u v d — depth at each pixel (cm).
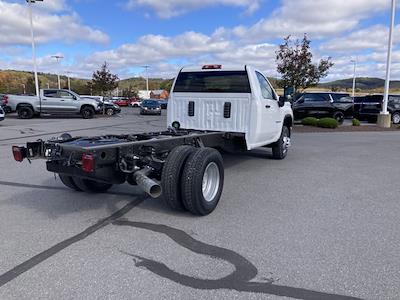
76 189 594
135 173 460
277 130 882
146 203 543
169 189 468
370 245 395
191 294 298
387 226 454
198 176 462
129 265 347
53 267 342
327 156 1009
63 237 413
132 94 8769
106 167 441
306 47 2100
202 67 763
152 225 452
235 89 732
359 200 569
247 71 717
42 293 298
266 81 817
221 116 745
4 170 771
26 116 2514
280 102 864
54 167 450
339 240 409
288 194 602
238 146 745
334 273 334
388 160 946
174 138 539
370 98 2327
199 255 370
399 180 712
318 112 2222
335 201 562
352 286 312
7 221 462
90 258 361
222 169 525
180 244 396
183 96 785
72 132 1583
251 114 716
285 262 355
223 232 431
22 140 1284
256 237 416
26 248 383
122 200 556
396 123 2323
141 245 393
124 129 1762
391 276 329
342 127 1944
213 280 321
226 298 293
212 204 497
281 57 2120
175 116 802
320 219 478
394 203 554
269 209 520
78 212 500
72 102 2584
